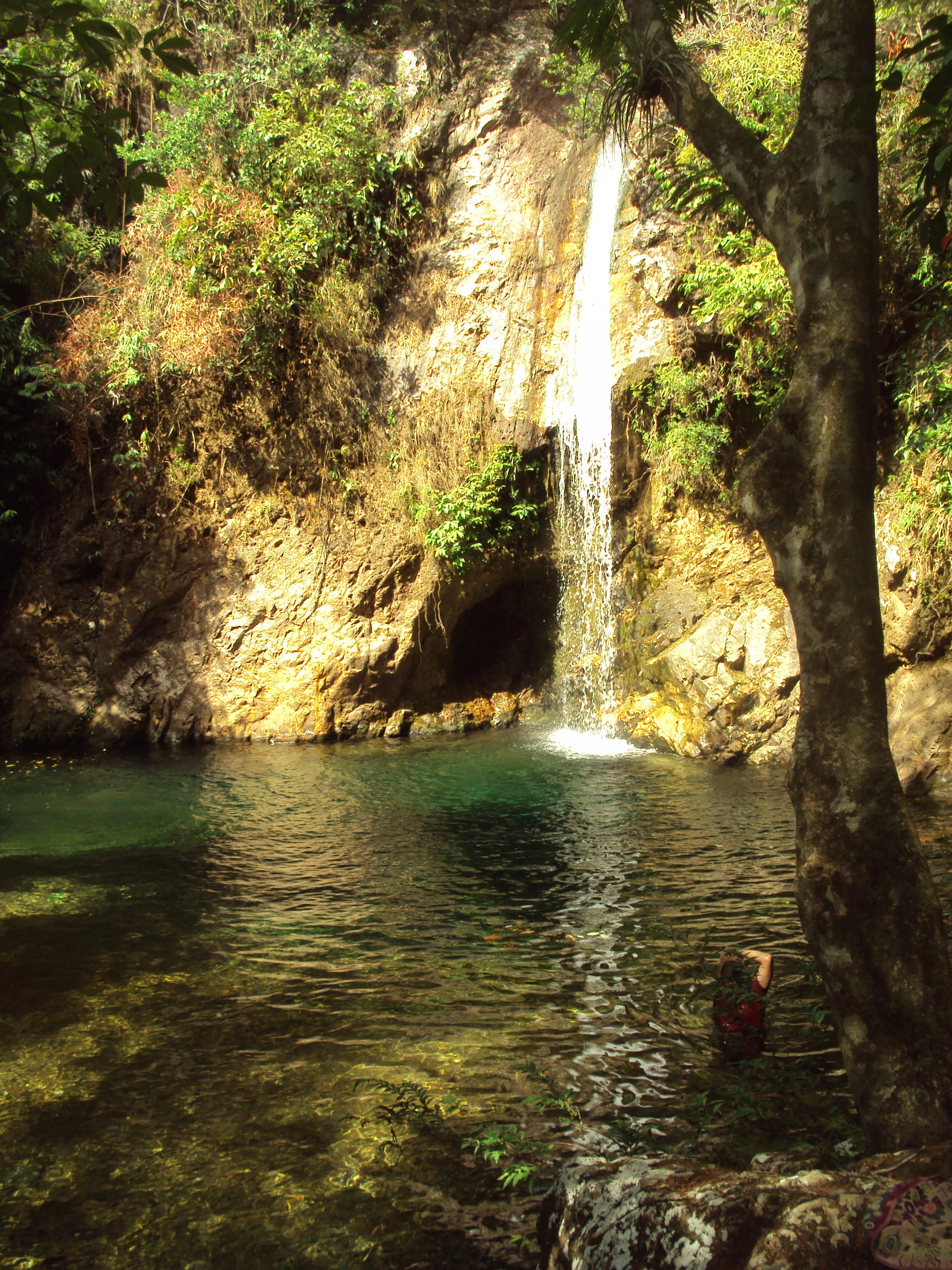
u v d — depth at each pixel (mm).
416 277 16109
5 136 4094
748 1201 2352
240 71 16141
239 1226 3275
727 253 13031
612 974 5688
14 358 15117
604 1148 3693
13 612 15070
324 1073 4461
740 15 14156
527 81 16219
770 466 3023
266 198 15445
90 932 6523
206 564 15320
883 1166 2436
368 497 15328
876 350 3051
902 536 11211
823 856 2801
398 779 11844
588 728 15617
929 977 2674
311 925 6672
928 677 11094
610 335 14961
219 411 15320
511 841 8883
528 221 16078
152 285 15352
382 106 16078
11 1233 3248
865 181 3047
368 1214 3330
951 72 3023
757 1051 4508
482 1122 3971
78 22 3893
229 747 14539
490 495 15188
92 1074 4465
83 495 15367
